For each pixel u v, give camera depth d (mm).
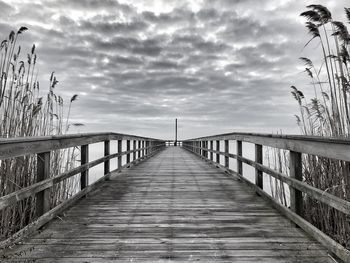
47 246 2873
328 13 4652
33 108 4539
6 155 2566
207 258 2596
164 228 3453
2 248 2709
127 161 10570
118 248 2826
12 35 4699
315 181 3918
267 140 4660
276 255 2656
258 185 5457
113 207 4469
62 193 5004
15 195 2703
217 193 5605
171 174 8438
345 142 2270
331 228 3768
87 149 5293
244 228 3453
